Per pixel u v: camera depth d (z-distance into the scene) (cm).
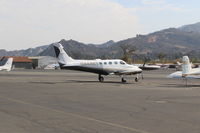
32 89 2905
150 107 1672
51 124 1180
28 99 2059
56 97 2184
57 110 1555
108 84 3669
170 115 1398
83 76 6088
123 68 4019
